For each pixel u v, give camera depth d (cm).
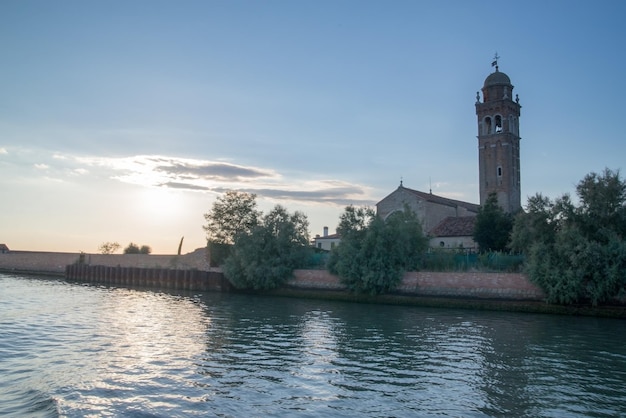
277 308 4669
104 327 3164
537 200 4662
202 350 2458
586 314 4044
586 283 4131
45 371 1998
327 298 5600
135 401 1623
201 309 4459
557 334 3089
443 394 1741
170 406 1579
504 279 4625
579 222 4391
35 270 10369
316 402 1638
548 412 1566
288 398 1677
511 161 8788
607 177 4406
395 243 5372
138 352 2386
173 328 3181
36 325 3209
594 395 1747
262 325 3412
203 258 7806
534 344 2716
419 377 1967
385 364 2192
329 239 9125
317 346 2609
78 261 9512
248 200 8106
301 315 4078
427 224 7719
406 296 5069
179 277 7194
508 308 4450
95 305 4572
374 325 3475
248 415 1505
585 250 4041
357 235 5584
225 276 6700
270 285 6122
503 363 2228
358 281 5369
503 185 8700
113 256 9150
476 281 4784
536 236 4622
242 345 2612
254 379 1912
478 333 3111
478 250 6362
